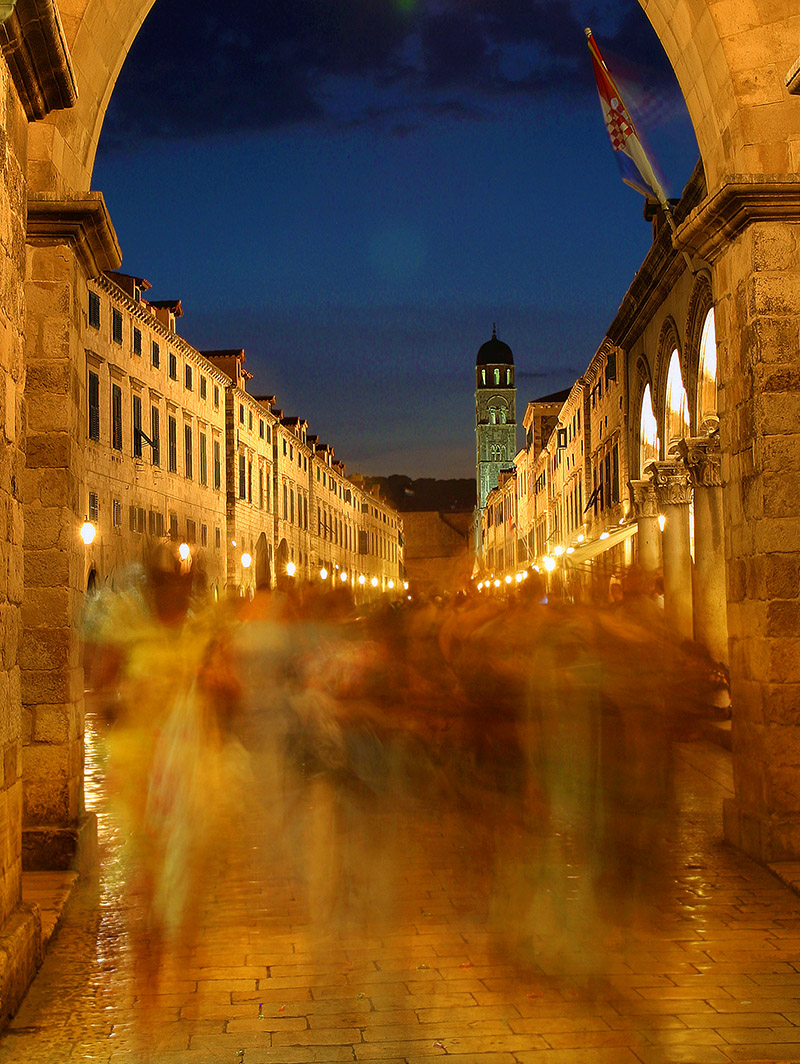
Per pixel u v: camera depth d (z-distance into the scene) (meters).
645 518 25.77
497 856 7.91
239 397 55.34
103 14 9.09
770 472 8.66
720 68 9.29
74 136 9.13
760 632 8.70
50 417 8.39
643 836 7.44
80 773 8.59
